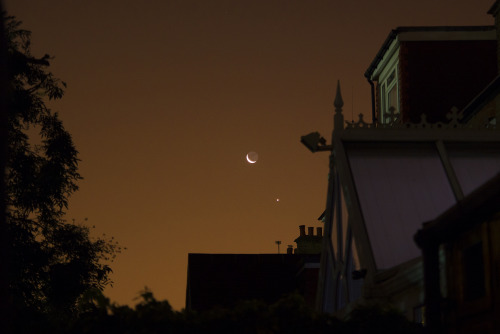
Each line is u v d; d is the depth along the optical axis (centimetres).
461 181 1652
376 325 1175
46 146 2761
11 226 2631
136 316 1118
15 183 2695
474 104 2525
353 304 1470
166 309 1136
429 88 3089
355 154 1688
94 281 2819
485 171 1681
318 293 1809
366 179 1631
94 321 1126
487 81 3128
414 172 1658
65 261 2795
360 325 1173
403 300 1332
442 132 1734
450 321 1082
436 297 1095
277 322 1136
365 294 1382
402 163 1677
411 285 1312
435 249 1105
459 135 1736
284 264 3694
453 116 1759
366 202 1584
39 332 1288
